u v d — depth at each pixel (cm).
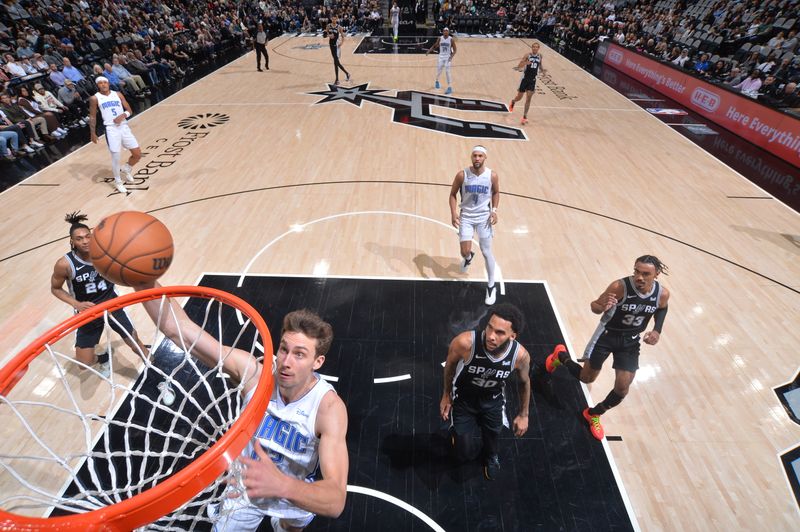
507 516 312
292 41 1956
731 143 929
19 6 1138
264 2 2166
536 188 732
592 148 890
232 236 598
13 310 473
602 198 707
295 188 718
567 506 319
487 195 459
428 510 314
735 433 371
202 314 466
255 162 802
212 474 129
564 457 351
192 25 1633
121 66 1160
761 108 907
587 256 573
